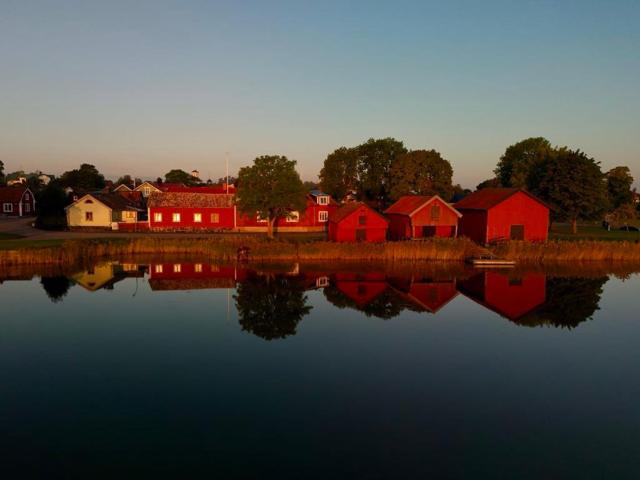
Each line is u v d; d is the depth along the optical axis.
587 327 23.59
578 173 61.19
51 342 20.25
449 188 82.75
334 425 13.16
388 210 61.38
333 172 93.38
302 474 10.82
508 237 53.91
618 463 11.53
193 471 10.90
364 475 10.83
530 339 21.56
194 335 21.41
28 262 40.47
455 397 15.19
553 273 39.94
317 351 19.42
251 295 30.02
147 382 16.03
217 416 13.57
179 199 69.12
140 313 25.30
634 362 18.70
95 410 13.88
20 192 91.62
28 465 11.10
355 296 30.05
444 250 46.50
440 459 11.55
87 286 32.44
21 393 15.07
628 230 72.44
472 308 27.30
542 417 13.93
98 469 10.95
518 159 84.62
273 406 14.28
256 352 19.20
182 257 46.41
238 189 57.09
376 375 16.91
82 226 67.62
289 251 45.88
